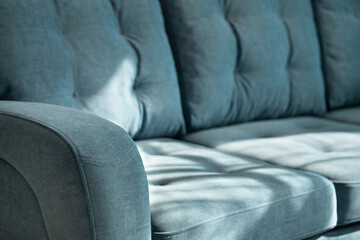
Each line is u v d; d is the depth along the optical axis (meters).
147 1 1.66
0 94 1.33
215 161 1.34
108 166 0.88
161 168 1.25
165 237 0.95
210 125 1.77
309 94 1.99
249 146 1.52
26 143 0.90
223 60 1.77
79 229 0.87
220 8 1.85
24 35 1.37
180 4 1.74
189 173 1.21
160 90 1.60
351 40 2.14
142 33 1.62
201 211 1.00
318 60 2.05
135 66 1.57
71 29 1.48
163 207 1.00
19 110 0.97
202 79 1.72
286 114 1.96
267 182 1.16
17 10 1.37
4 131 0.93
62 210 0.87
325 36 2.12
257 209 1.07
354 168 1.29
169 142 1.58
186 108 1.72
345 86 2.11
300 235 1.16
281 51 1.92
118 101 1.50
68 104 1.41
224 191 1.09
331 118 2.01
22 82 1.34
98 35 1.51
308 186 1.18
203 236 0.99
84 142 0.88
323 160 1.35
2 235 1.02
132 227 0.90
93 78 1.46
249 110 1.84
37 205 0.91
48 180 0.87
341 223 1.27
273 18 1.93
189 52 1.73
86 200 0.86
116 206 0.88
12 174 0.95
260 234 1.08
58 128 0.89
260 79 1.85
